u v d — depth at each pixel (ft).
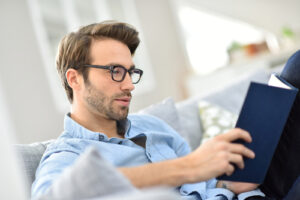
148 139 4.54
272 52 16.34
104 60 4.28
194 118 6.57
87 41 4.32
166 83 18.69
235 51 17.52
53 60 14.43
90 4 16.62
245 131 2.87
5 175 1.99
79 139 4.08
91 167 2.14
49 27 14.57
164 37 18.99
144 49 17.90
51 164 3.60
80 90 4.40
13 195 2.00
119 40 4.47
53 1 14.93
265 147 2.97
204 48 19.47
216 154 2.80
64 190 2.18
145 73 17.93
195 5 18.86
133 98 16.81
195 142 6.41
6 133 2.06
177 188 4.42
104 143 4.17
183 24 19.53
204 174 2.76
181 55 19.69
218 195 4.07
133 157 4.27
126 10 17.85
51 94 13.83
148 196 1.75
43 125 13.26
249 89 2.83
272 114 2.94
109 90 4.28
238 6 18.02
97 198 2.09
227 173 2.83
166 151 4.73
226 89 7.25
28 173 4.12
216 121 6.35
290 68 3.59
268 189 3.71
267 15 17.81
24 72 13.01
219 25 18.83
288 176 3.49
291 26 17.74
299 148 3.40
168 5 19.39
